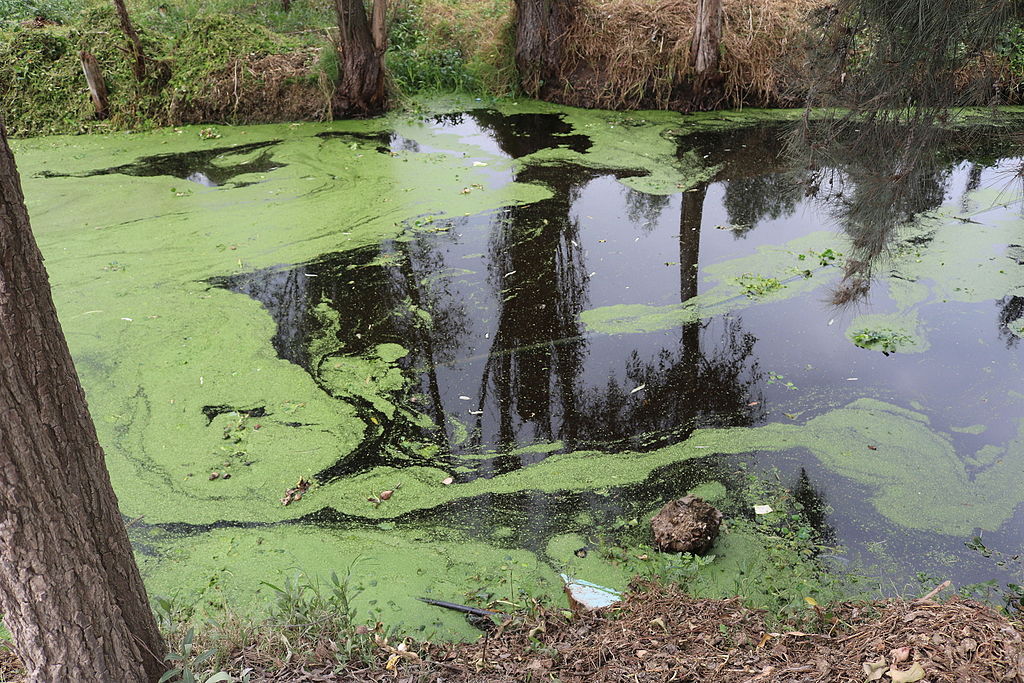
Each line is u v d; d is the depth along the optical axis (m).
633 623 3.73
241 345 6.43
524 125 11.79
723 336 6.54
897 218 4.89
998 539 4.49
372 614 4.04
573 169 10.13
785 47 9.12
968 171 9.75
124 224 8.58
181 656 2.72
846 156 4.84
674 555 4.45
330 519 4.78
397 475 5.12
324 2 14.50
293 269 7.65
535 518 4.79
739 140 11.02
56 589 2.40
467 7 14.18
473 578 4.34
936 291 7.09
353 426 5.55
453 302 7.10
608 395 5.87
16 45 11.79
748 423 5.52
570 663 3.41
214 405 5.72
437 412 5.71
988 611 3.46
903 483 4.92
